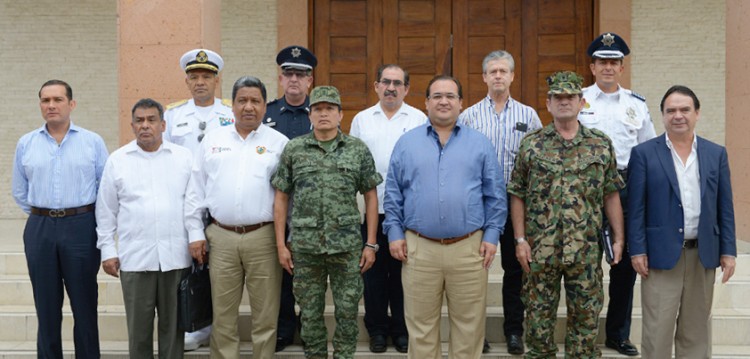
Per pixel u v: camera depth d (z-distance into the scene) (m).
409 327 3.97
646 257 3.86
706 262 3.77
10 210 8.61
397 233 3.94
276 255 4.06
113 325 4.89
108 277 5.31
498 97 4.43
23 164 4.14
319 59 7.57
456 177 3.84
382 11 7.50
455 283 3.89
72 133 4.17
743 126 5.84
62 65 8.41
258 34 7.80
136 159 4.08
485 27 7.43
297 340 4.66
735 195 5.98
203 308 4.12
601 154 3.80
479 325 3.92
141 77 5.27
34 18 8.41
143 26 5.25
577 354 3.85
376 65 7.51
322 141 3.94
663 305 3.84
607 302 5.10
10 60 8.44
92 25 8.40
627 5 7.49
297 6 7.59
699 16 7.62
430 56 7.47
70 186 4.09
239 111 3.98
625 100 4.48
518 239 3.95
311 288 3.96
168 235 4.05
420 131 3.97
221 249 4.01
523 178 3.95
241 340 4.77
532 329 3.90
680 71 7.65
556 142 3.85
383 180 4.17
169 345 4.13
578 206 3.76
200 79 4.50
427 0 7.46
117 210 4.10
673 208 3.79
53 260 4.11
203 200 4.09
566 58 7.39
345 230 3.87
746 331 4.81
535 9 7.39
